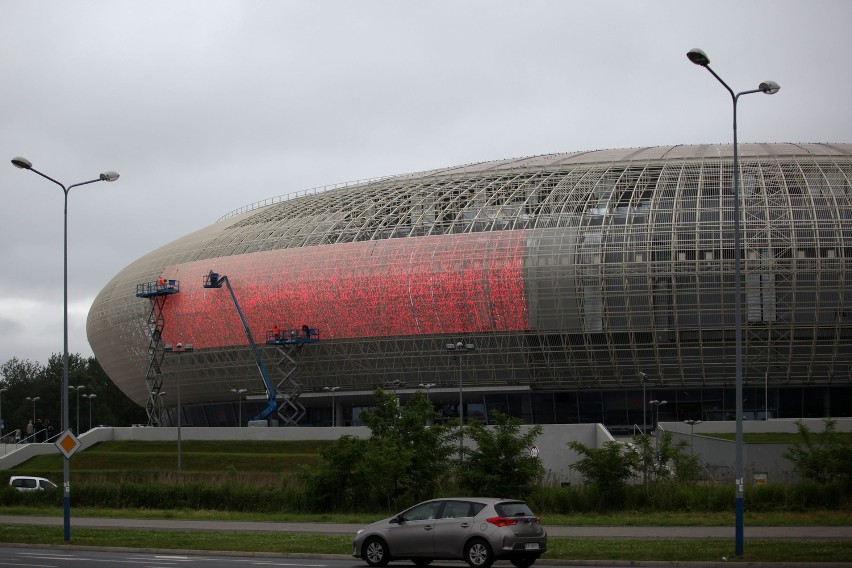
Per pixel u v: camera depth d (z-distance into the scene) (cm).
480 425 6000
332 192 13638
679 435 8000
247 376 12425
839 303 10238
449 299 10988
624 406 11000
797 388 10675
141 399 14875
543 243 10806
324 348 11706
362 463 5966
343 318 11506
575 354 10819
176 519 5916
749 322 10300
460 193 11856
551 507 5647
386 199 12488
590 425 8444
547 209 11138
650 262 10438
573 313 10675
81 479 8606
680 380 10756
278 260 12081
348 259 11588
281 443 9931
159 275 13362
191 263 13000
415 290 11119
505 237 11006
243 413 13038
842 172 10850
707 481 6259
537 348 10881
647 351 10631
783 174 10825
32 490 7194
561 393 11144
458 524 3538
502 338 10944
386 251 11462
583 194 11150
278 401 12094
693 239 10400
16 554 4197
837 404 10656
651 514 5397
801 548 3675
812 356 10375
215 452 9819
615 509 5603
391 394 6375
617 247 10562
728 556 3562
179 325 12788
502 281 10800
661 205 10694
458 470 5925
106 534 4894
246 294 12119
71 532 5019
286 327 11856
